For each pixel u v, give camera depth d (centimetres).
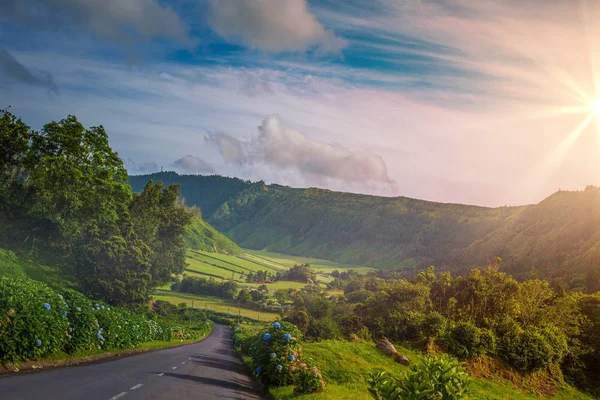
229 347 6119
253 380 2439
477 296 5081
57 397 984
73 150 4516
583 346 4959
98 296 4353
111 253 4478
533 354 4350
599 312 5366
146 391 1266
